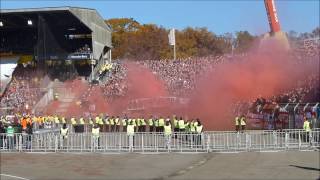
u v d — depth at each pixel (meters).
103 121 39.50
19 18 62.31
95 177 18.23
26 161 22.98
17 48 69.12
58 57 64.38
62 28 67.06
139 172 19.30
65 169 20.42
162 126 36.00
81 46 69.06
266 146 25.39
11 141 27.34
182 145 26.16
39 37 63.44
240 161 21.73
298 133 25.42
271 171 18.77
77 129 40.28
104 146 26.94
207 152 25.30
